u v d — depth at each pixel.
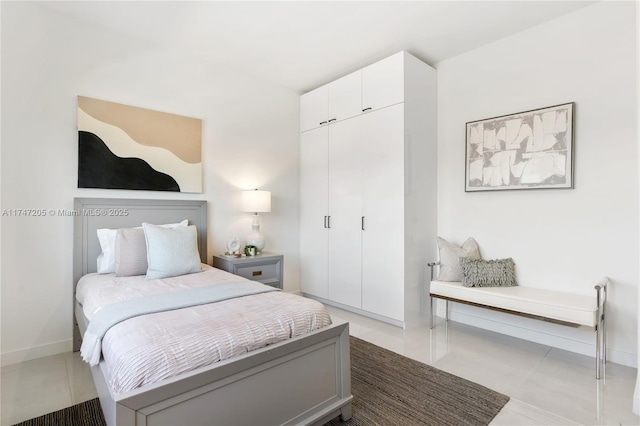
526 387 2.09
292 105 4.21
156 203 3.06
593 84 2.54
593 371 2.31
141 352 1.25
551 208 2.74
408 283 3.14
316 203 4.04
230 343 1.41
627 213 2.40
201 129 3.39
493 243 3.08
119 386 1.20
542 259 2.79
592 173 2.54
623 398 1.96
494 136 3.04
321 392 1.72
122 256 2.51
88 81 2.73
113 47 2.86
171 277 2.51
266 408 1.49
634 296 2.37
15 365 2.39
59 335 2.61
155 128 3.07
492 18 2.70
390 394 2.01
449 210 3.39
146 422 1.15
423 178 3.31
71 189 2.66
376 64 3.33
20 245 2.45
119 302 1.79
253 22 2.76
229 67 3.61
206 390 1.30
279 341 1.57
